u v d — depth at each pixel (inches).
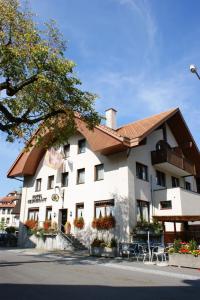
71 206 968.3
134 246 729.0
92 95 663.1
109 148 828.6
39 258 671.8
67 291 315.9
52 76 579.5
